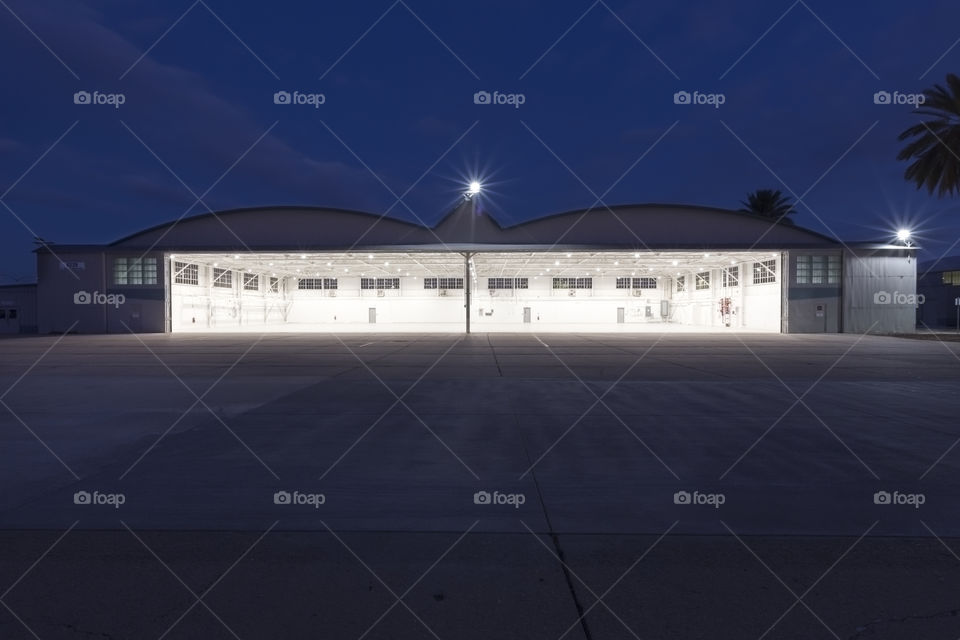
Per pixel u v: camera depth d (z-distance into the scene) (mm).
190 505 4816
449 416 8750
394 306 57344
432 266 50156
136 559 3824
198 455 6406
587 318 56375
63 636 2967
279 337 33281
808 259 38000
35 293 44406
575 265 49125
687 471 5828
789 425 8117
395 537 4195
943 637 2971
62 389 11672
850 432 7656
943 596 3375
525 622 3098
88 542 4086
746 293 43969
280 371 15219
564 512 4691
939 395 11031
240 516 4578
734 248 37656
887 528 4359
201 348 24422
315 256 42750
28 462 6094
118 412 9039
